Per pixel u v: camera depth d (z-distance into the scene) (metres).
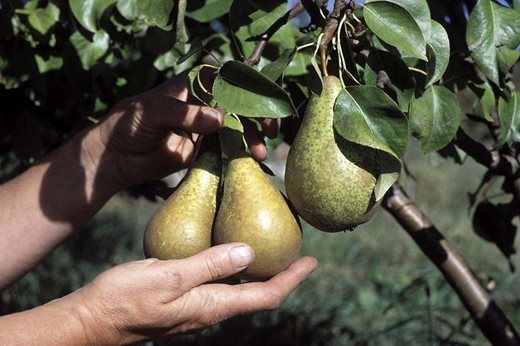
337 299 2.29
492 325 1.04
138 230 3.64
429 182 4.46
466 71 0.81
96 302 0.69
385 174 0.65
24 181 0.90
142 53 1.01
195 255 0.68
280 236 0.67
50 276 2.68
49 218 0.89
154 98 0.76
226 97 0.64
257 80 0.64
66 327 0.68
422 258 3.12
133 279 0.68
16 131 1.15
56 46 1.01
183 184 0.72
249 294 0.70
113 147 0.85
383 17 0.66
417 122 0.73
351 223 0.67
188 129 0.73
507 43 0.73
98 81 1.10
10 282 0.91
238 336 1.83
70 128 1.19
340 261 3.16
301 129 0.68
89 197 0.89
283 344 1.77
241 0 0.76
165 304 0.70
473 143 0.91
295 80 0.90
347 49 0.68
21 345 0.66
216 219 0.69
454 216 3.98
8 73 1.00
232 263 0.67
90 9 0.89
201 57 0.98
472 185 4.48
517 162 0.92
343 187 0.65
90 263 3.00
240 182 0.69
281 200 0.69
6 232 0.89
